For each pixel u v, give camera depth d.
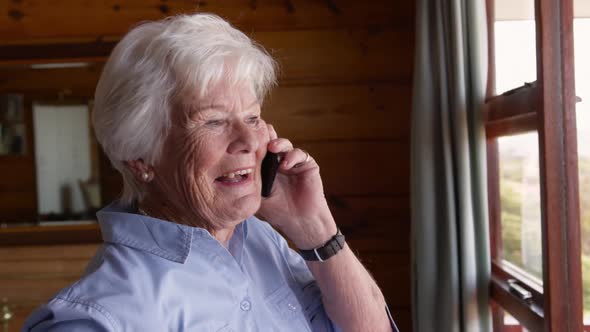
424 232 1.79
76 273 2.62
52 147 2.61
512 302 1.57
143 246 0.93
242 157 0.94
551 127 1.29
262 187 1.07
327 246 1.12
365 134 2.52
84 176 2.61
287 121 2.53
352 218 2.54
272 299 1.09
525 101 1.44
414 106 1.87
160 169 0.96
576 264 1.27
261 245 1.17
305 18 2.52
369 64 2.51
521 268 1.61
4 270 2.62
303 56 2.52
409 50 2.50
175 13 2.54
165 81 0.90
